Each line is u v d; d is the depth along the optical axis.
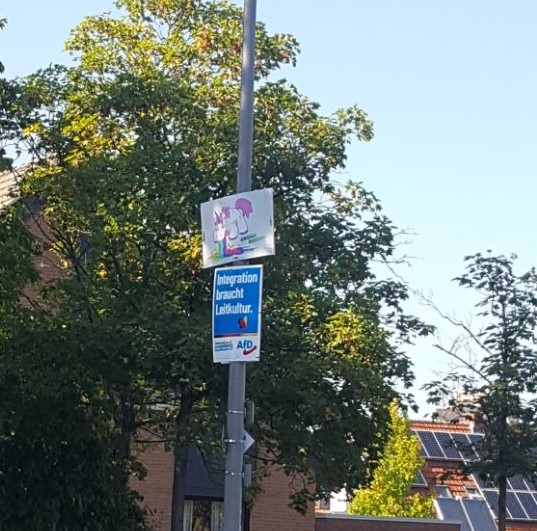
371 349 18.73
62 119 20.16
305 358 18.45
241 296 13.91
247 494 22.98
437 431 52.34
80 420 17.38
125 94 19.84
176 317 18.31
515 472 23.47
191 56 21.38
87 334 17.58
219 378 18.69
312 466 20.72
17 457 17.19
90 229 19.61
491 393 23.61
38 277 17.41
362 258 20.27
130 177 18.91
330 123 20.62
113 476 18.03
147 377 19.02
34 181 19.53
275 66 21.20
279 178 19.72
